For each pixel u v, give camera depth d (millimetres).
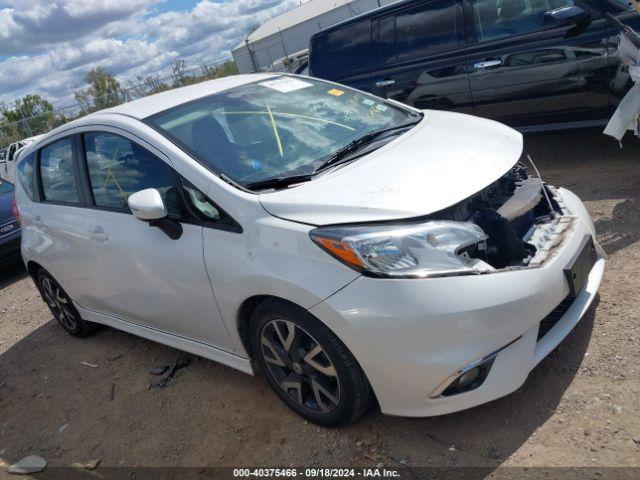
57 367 4504
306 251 2576
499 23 5938
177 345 3648
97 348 4613
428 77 6520
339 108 3762
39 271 4742
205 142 3242
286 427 3020
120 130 3520
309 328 2641
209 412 3340
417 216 2529
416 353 2400
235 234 2844
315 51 7488
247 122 3445
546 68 5680
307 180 2924
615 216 4410
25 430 3754
